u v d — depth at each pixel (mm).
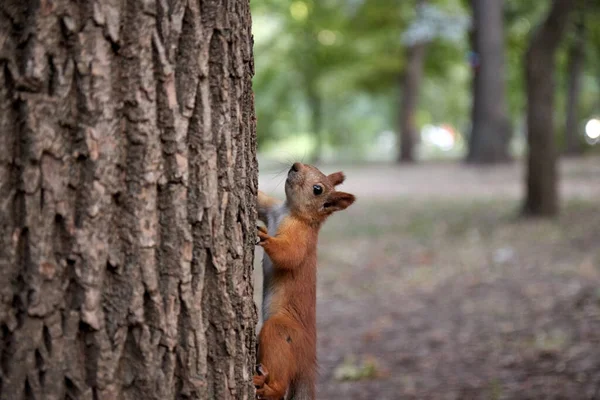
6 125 3672
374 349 11953
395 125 74062
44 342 3715
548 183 21562
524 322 12266
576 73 48688
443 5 51062
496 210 24031
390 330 12914
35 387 3689
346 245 20812
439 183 35000
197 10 4133
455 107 76938
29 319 3668
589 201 23984
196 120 4141
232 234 4344
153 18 3967
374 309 14445
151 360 3975
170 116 4027
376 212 26469
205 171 4168
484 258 17594
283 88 63219
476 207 25266
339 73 55844
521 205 22438
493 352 11000
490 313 13156
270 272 6262
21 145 3672
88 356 3809
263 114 64438
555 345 10711
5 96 3678
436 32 42594
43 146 3682
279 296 6086
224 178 4289
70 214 3756
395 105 72375
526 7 46406
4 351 3676
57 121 3717
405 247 19859
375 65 53250
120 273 3900
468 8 50500
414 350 11680
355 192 33312
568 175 34312
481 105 41094
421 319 13391
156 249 4020
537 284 14664
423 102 75812
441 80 65812
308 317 6133
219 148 4262
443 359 11055
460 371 10383
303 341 5910
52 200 3709
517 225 21016
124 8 3885
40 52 3678
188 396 4137
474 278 15914
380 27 53469
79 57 3754
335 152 77125
